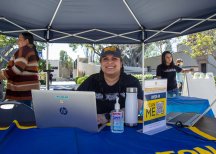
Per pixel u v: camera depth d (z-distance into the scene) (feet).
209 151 3.65
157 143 3.86
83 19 17.80
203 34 61.77
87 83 6.93
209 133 4.54
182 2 14.35
